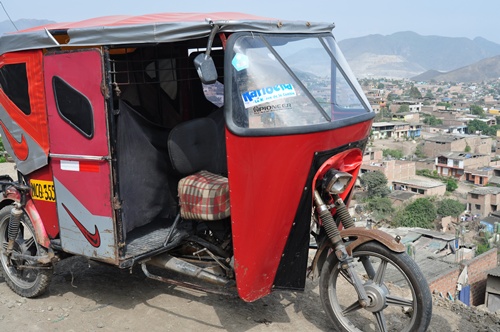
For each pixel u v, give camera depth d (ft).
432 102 618.44
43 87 12.54
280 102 10.80
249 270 11.27
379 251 10.89
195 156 12.78
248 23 10.81
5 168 37.09
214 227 12.51
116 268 16.30
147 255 12.35
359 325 12.67
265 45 11.12
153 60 14.38
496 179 247.70
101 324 12.87
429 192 215.10
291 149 10.37
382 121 397.80
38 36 12.18
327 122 10.82
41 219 13.83
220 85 15.23
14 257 14.44
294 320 13.05
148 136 13.12
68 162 12.45
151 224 14.10
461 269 80.59
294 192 10.78
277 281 11.89
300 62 11.66
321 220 11.43
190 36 10.66
